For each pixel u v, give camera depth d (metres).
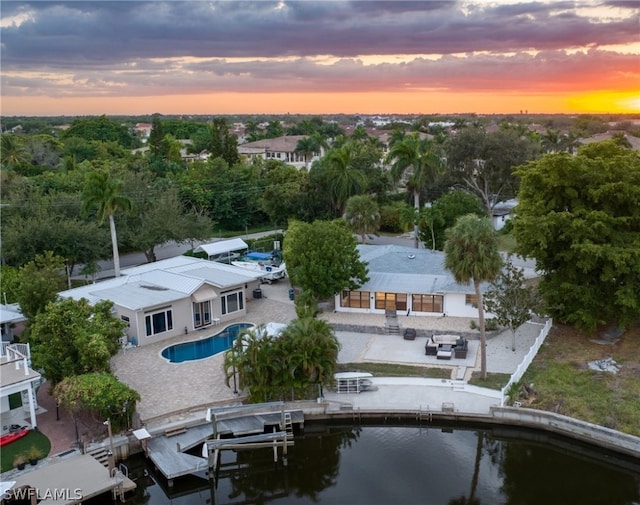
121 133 184.62
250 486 31.08
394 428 35.34
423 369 40.22
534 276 57.00
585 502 28.31
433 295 49.56
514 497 28.75
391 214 87.31
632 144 111.00
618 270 40.38
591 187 43.34
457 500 28.45
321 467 32.19
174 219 68.62
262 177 101.88
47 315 35.91
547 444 33.41
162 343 46.00
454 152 84.19
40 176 84.00
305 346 35.41
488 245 35.78
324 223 52.38
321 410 35.19
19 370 33.72
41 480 27.53
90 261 61.38
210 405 35.22
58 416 33.94
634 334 45.00
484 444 33.81
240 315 52.16
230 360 36.31
